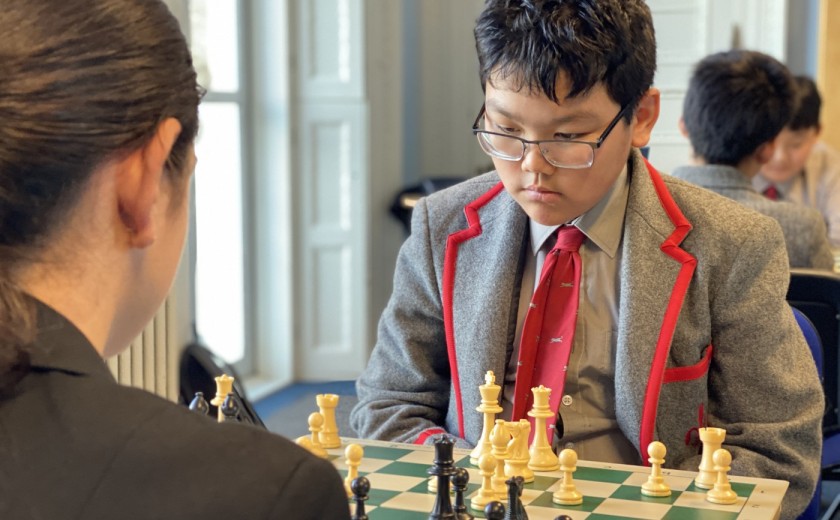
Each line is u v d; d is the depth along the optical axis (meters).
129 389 0.76
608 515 1.17
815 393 1.54
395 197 5.35
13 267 0.74
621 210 1.58
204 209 4.59
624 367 1.50
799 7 5.28
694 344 1.53
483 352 1.58
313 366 5.05
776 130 2.66
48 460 0.70
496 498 1.24
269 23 4.84
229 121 4.76
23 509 0.68
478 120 1.52
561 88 1.37
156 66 0.76
